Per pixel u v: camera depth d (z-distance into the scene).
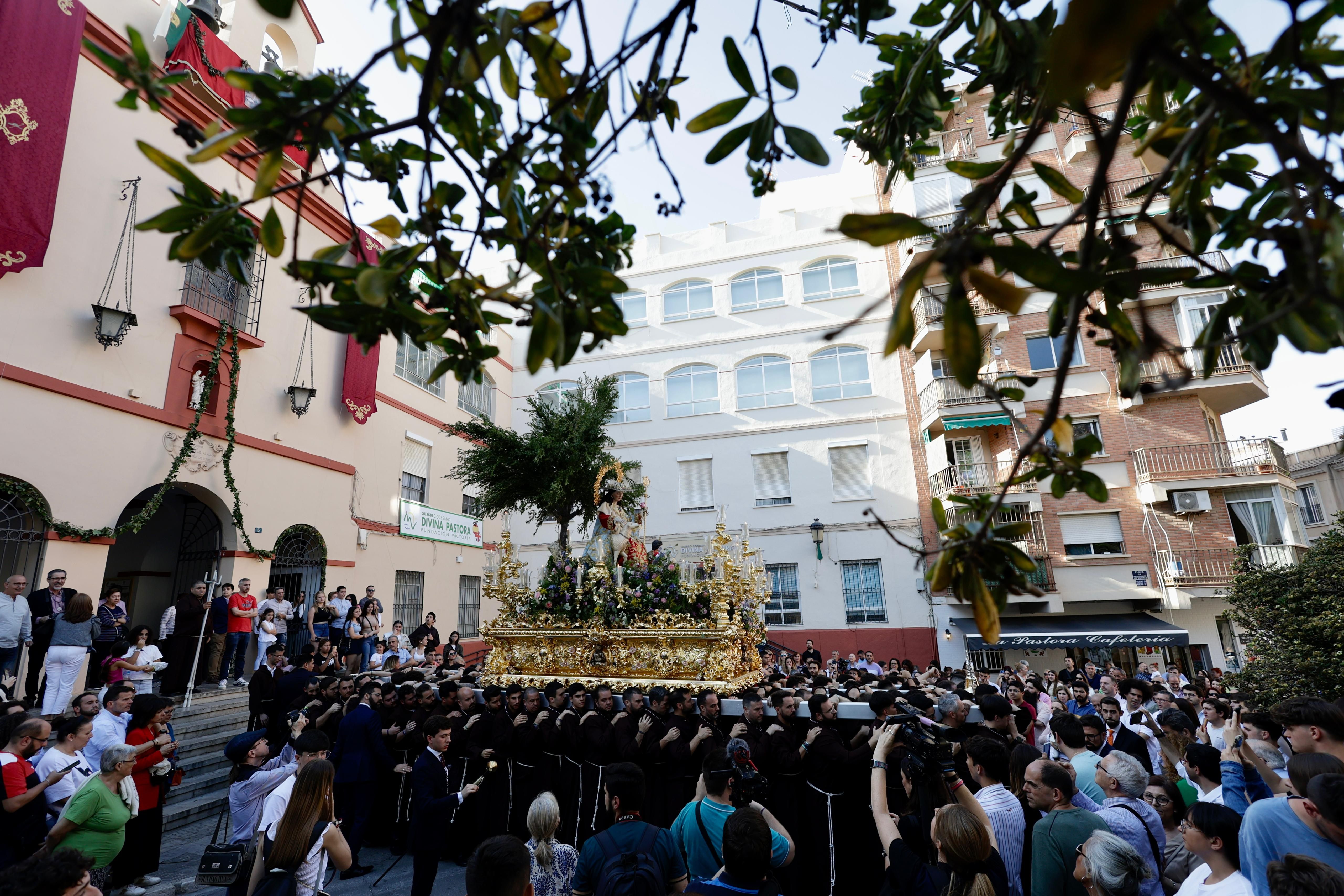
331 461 15.94
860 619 20.22
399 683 9.67
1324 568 11.07
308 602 14.91
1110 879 2.96
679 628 8.16
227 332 13.30
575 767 7.55
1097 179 0.95
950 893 3.01
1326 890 2.42
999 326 19.19
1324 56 1.18
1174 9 1.04
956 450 20.06
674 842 3.98
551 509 12.38
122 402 11.37
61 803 5.39
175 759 7.37
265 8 1.08
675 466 23.19
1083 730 5.23
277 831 3.95
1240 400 19.09
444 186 1.78
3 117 9.60
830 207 24.23
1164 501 17.77
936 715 6.34
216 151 1.28
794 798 6.36
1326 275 1.07
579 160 1.60
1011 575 1.46
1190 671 17.72
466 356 1.77
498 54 1.42
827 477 21.59
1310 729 3.71
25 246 9.82
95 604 10.66
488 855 3.13
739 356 23.53
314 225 15.05
